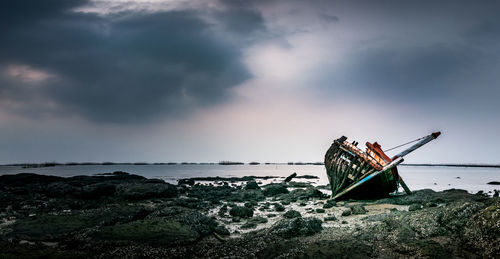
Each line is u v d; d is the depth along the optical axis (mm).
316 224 17047
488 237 12227
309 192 34812
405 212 19672
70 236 16516
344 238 14875
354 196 29781
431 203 22062
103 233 16031
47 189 33344
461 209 14953
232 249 14398
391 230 15078
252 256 13312
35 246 14492
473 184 59312
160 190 33125
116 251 14086
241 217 22984
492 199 22625
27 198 30188
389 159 28062
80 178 51938
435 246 12617
